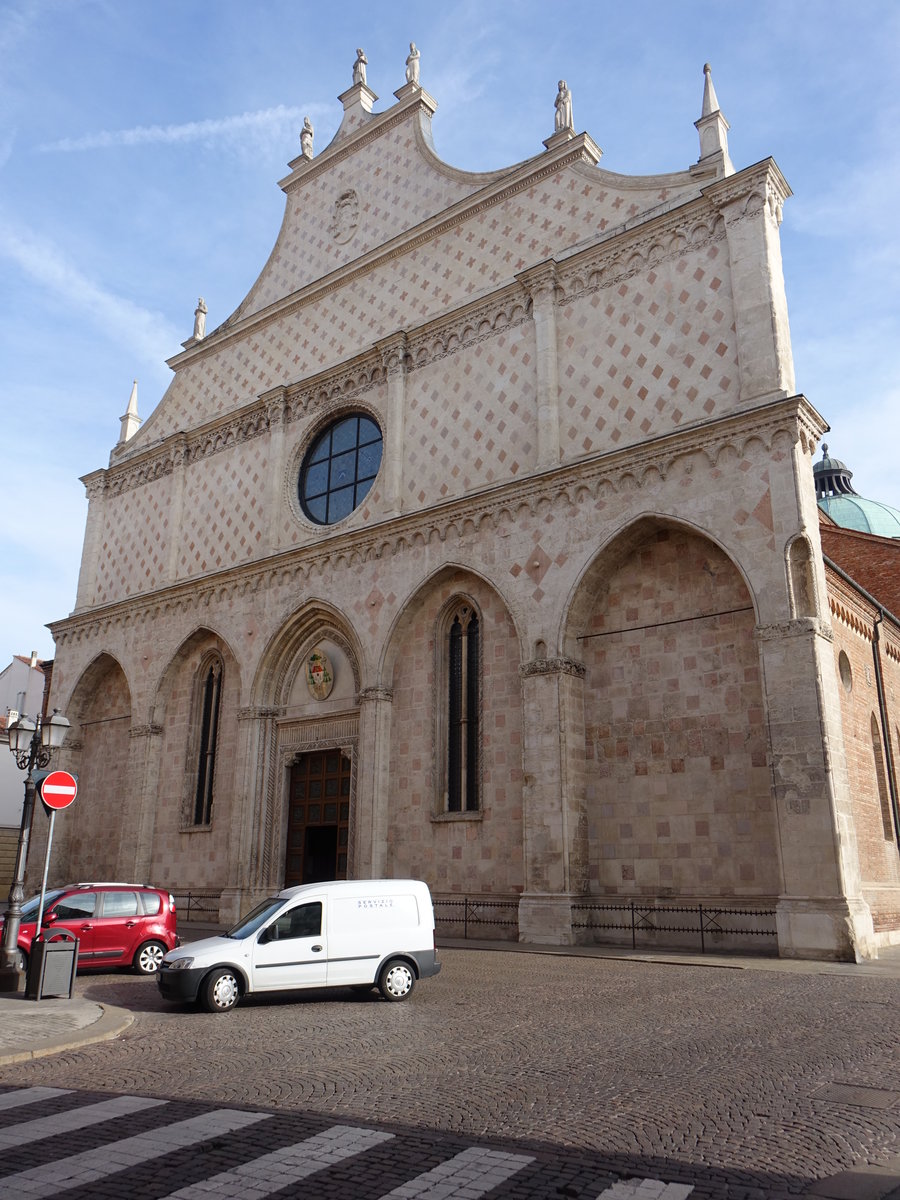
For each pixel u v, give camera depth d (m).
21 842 18.39
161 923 21.06
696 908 22.39
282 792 33.09
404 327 33.69
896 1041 11.27
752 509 22.77
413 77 36.97
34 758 18.95
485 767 27.25
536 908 24.19
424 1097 9.19
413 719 29.41
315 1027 13.39
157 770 37.28
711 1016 13.31
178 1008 15.51
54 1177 7.05
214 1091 9.67
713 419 23.70
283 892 16.83
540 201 30.75
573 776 24.86
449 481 30.44
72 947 16.83
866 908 20.31
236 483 38.19
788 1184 6.59
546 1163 7.14
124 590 41.59
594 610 26.14
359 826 29.09
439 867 27.55
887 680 31.12
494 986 17.03
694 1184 6.64
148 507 42.00
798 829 20.42
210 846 34.44
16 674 60.88
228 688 35.84
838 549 43.50
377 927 16.20
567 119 30.77
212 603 36.50
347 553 31.98
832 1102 8.64
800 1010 13.65
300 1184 6.81
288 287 39.69
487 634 28.16
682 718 23.98
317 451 36.25
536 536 26.84
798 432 22.61
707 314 25.52
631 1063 10.39
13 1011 14.84
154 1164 7.31
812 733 20.67
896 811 29.09
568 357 28.31
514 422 29.12
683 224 26.59
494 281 31.34
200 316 43.41
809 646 21.19
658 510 24.36
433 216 33.69
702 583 24.38
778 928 20.17
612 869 24.28
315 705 32.78
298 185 40.91
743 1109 8.46
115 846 38.75
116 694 41.38
